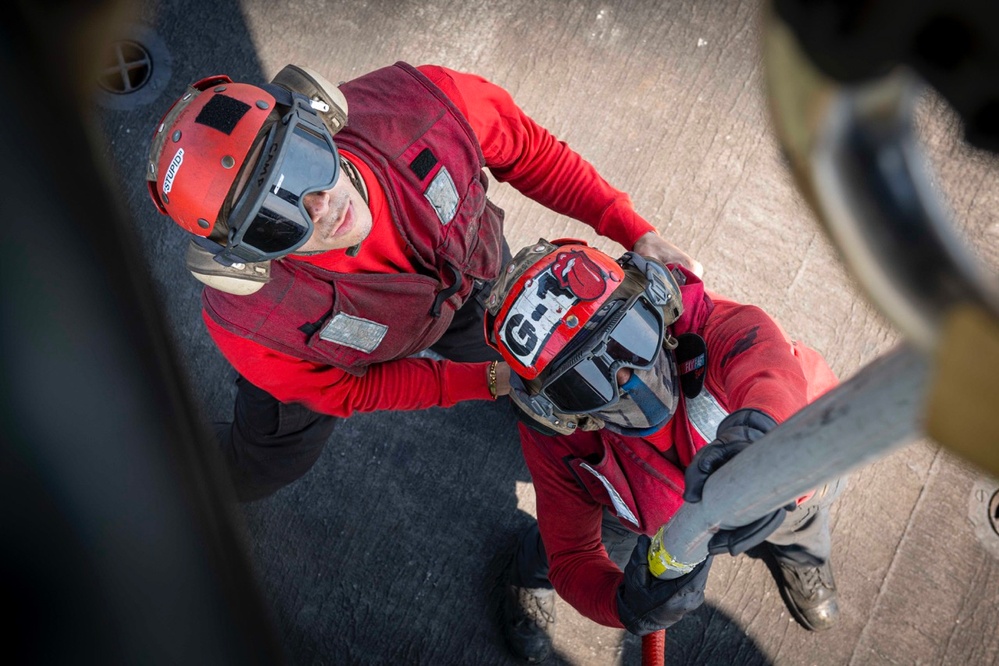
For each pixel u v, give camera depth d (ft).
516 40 12.37
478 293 9.36
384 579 11.32
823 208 0.79
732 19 12.17
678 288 6.79
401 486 11.60
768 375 6.16
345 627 11.21
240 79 12.37
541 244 6.68
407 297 7.61
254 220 5.96
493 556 11.37
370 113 7.14
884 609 10.91
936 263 0.76
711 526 3.52
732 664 10.98
